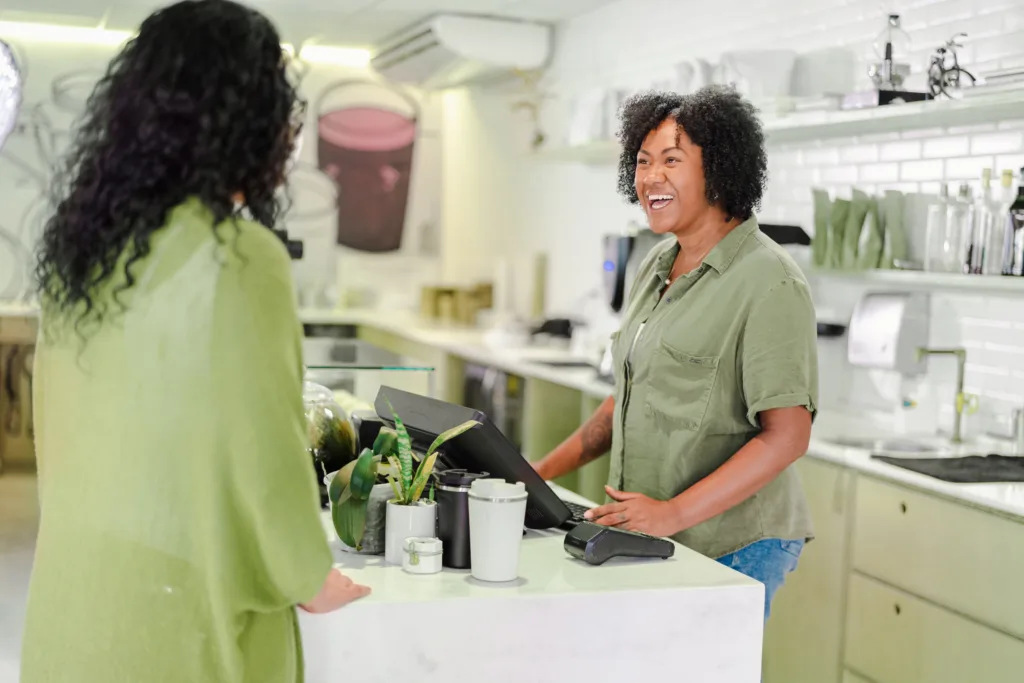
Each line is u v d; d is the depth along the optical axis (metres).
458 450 1.96
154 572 1.35
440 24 6.16
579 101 5.35
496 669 1.66
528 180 6.88
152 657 1.36
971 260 3.22
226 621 1.36
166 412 1.33
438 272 8.41
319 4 6.03
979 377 3.38
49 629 1.41
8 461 6.35
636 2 5.51
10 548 5.01
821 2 4.11
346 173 8.15
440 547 1.77
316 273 8.14
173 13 1.37
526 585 1.72
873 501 2.93
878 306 3.60
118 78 1.38
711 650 1.76
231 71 1.36
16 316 6.24
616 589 1.71
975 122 3.38
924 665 2.74
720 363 2.18
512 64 6.39
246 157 1.38
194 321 1.33
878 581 2.91
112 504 1.36
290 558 1.36
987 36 3.36
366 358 3.08
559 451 2.55
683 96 2.32
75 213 1.38
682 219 2.28
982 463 2.95
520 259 7.02
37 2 6.18
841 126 3.67
